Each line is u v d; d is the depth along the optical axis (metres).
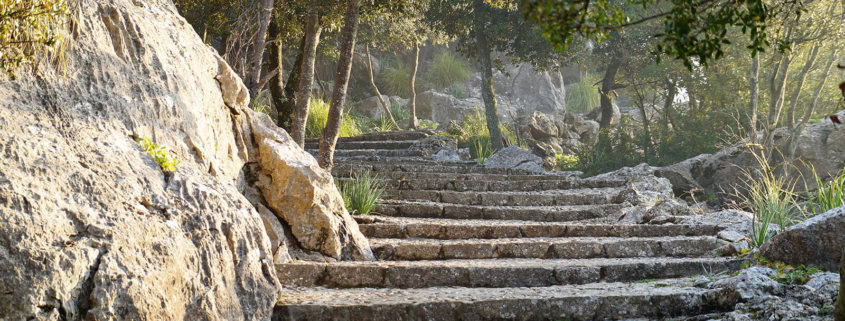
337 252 4.73
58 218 2.60
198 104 4.21
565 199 7.54
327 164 6.86
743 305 3.63
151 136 3.58
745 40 13.00
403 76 21.66
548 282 4.47
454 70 22.34
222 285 3.16
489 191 8.12
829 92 12.92
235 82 4.90
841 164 10.05
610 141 14.44
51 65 3.14
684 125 13.87
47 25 3.09
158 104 3.72
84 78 3.32
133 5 4.12
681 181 10.29
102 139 3.14
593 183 8.33
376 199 6.61
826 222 4.33
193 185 3.35
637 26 14.70
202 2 9.50
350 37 6.94
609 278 4.59
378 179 7.75
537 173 9.85
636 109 20.55
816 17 9.66
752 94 10.41
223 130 4.65
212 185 3.57
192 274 3.01
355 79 21.50
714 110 13.90
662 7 13.65
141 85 3.68
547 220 6.91
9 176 2.55
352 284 4.31
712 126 13.48
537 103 22.14
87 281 2.60
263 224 4.11
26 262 2.42
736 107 13.09
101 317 2.54
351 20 6.95
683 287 4.16
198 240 3.12
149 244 2.86
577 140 18.14
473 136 14.03
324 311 3.55
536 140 16.83
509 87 22.59
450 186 8.02
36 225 2.50
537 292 4.05
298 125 7.46
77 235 2.65
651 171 8.40
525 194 7.55
